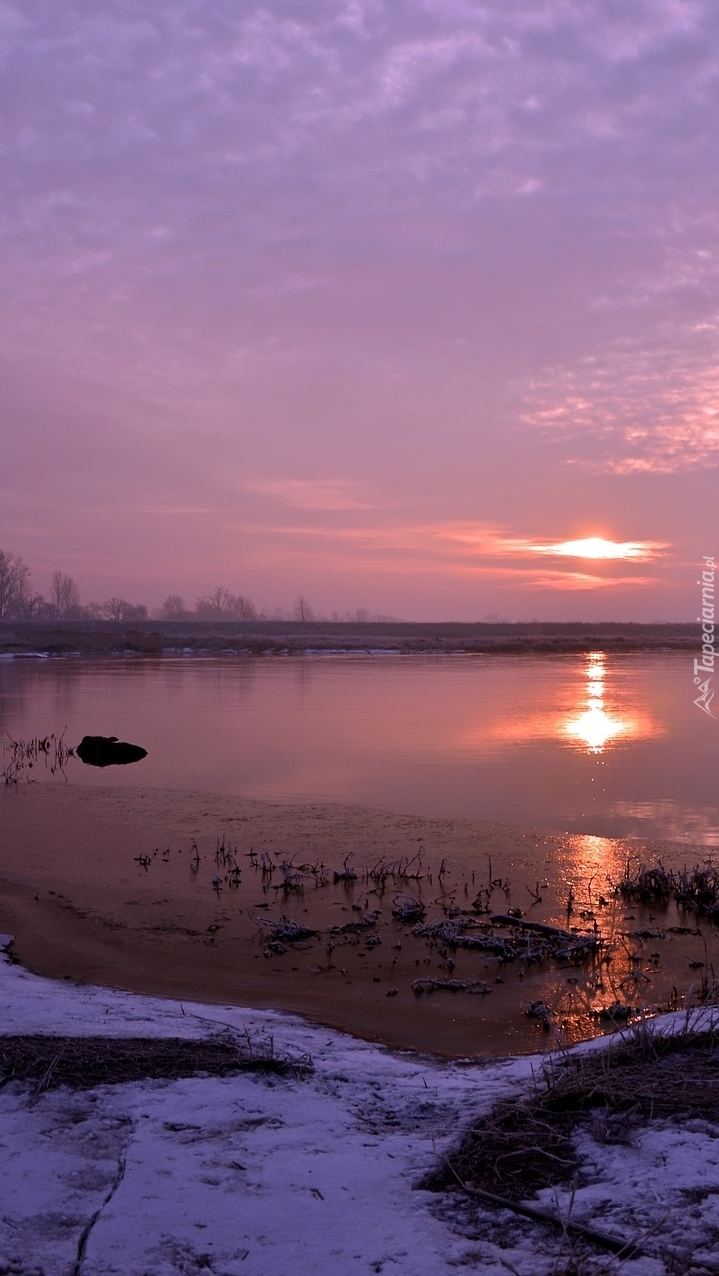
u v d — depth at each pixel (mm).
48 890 9789
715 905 8914
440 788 15242
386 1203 3387
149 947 8148
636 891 9609
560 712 27203
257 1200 3354
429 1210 3348
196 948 8117
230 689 35969
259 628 100812
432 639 86125
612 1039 5246
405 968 7641
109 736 21828
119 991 6922
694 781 15781
